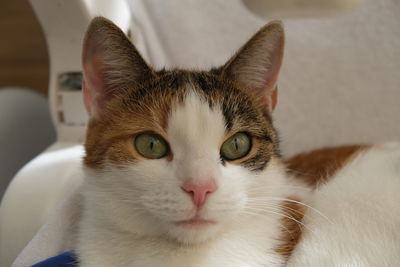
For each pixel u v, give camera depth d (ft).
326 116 1.78
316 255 1.25
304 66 1.71
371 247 1.25
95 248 1.25
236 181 1.21
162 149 1.20
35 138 1.82
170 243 1.23
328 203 1.33
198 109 1.21
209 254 1.22
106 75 1.27
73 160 1.37
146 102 1.23
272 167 1.29
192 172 1.16
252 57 1.30
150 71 1.27
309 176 1.46
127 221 1.23
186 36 1.67
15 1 2.01
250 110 1.27
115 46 1.25
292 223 1.31
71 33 1.37
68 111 1.44
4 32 2.08
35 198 1.32
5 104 1.76
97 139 1.25
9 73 2.18
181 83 1.26
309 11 1.20
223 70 1.30
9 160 1.73
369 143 1.64
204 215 1.17
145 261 1.22
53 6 1.33
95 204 1.25
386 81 1.70
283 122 1.79
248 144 1.25
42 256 1.24
